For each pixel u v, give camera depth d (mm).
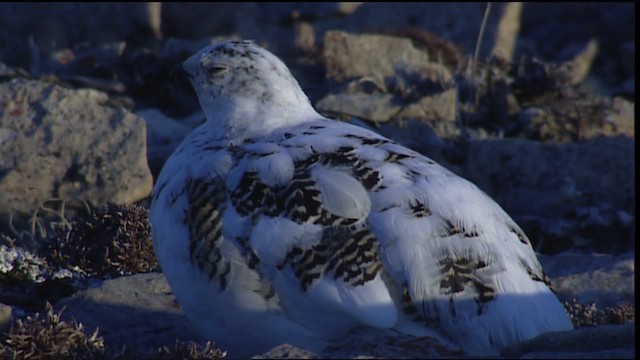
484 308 7914
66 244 11984
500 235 8250
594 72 26688
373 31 21750
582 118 19750
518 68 20766
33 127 15242
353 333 7965
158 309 10547
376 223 8016
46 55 23984
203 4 26359
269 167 8344
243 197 8250
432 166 8469
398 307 7906
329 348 7934
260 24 26531
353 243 7945
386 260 7922
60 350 8852
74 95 15656
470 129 19125
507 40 23375
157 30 25828
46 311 10148
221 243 8164
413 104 19000
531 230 16281
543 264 12609
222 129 9156
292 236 8016
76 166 14891
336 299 7863
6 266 11328
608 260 12453
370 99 19000
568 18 30359
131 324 10195
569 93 20453
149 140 17375
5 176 14617
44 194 14664
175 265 8422
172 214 8484
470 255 8016
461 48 22359
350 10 26859
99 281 11641
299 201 8109
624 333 7738
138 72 19734
